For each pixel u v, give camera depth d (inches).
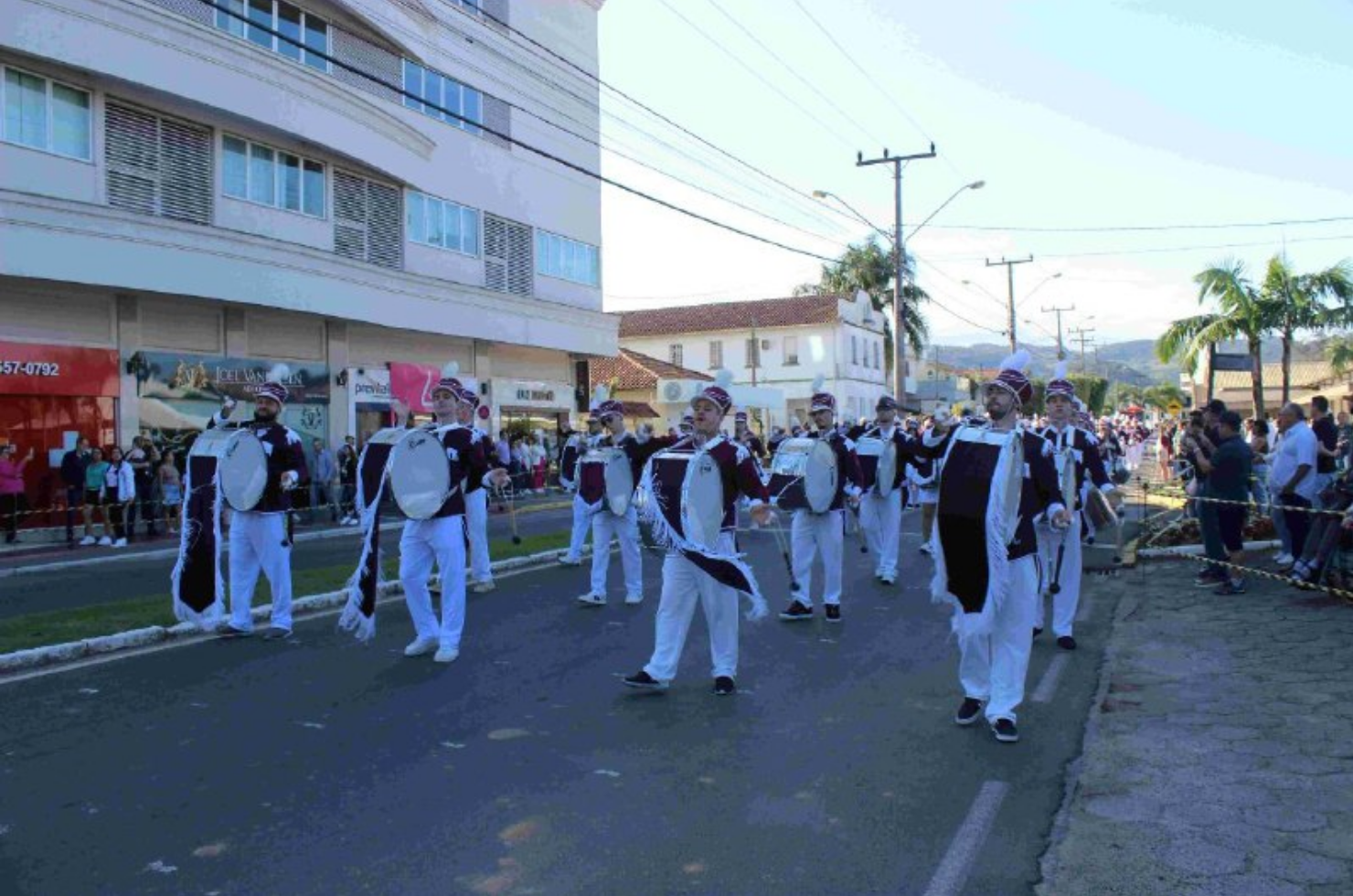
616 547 619.5
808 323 2193.7
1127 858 179.2
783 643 358.6
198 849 185.9
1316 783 211.6
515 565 545.6
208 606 366.0
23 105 721.6
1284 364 1141.7
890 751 241.4
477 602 440.1
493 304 1165.7
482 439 340.8
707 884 172.2
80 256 724.7
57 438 768.3
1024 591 250.8
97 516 761.6
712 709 275.0
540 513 958.4
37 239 699.4
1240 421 443.5
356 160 973.8
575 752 240.1
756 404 1668.3
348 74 986.7
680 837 191.2
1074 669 323.3
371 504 343.0
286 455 368.8
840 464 402.3
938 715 270.8
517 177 1239.5
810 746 244.5
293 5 923.4
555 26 1294.3
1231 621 378.9
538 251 1277.1
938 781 221.5
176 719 265.6
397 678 306.8
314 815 202.1
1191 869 173.9
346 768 228.7
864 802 209.2
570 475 544.1
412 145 1049.5
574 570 536.1
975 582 250.4
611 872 176.9
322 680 304.7
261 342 929.5
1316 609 394.0
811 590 470.3
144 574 572.4
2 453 711.7
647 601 442.0
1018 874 176.6
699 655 340.8
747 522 824.3
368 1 976.9
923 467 271.3
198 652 343.3
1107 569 514.6
